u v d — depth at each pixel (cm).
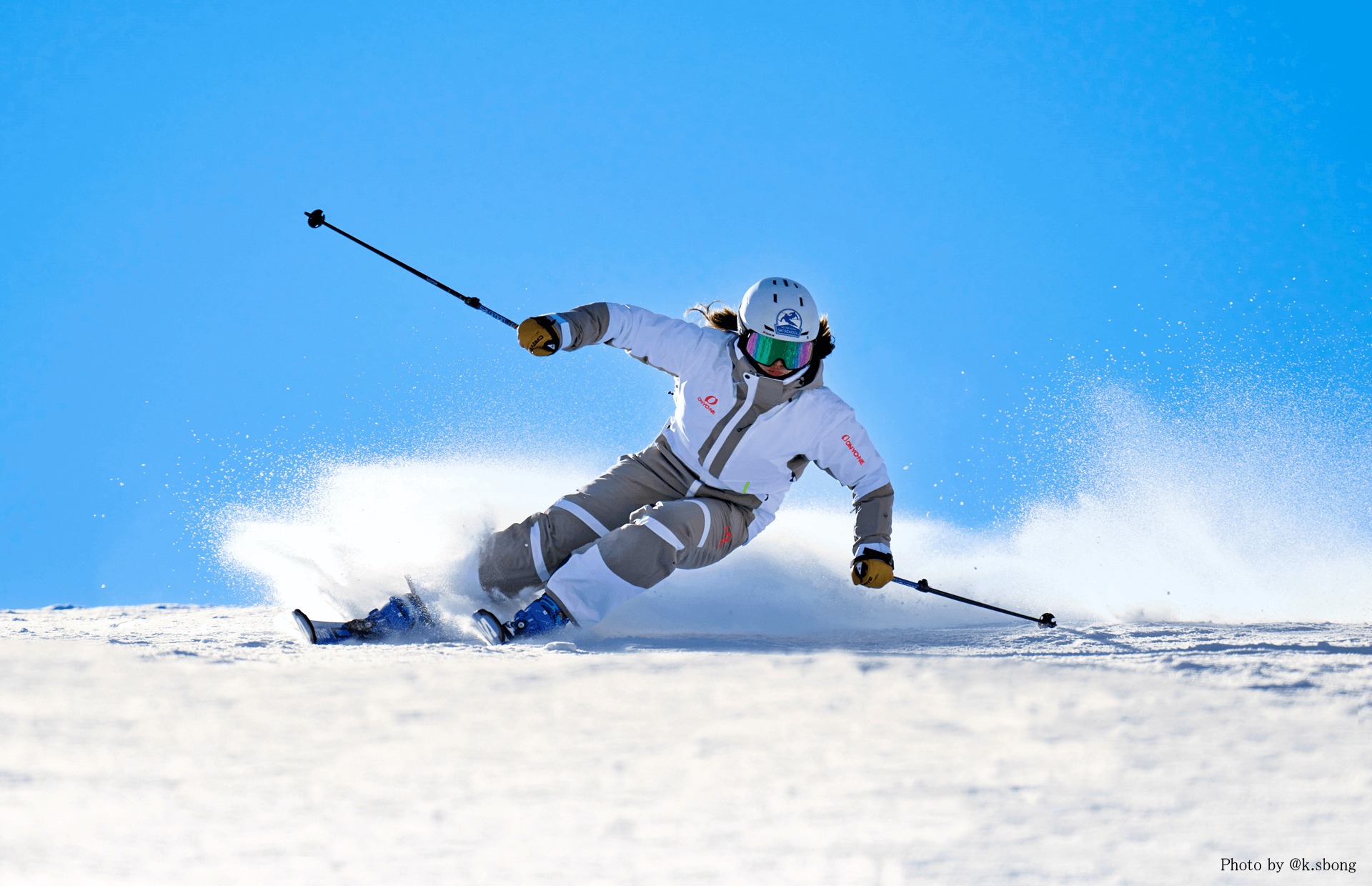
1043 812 552
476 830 525
